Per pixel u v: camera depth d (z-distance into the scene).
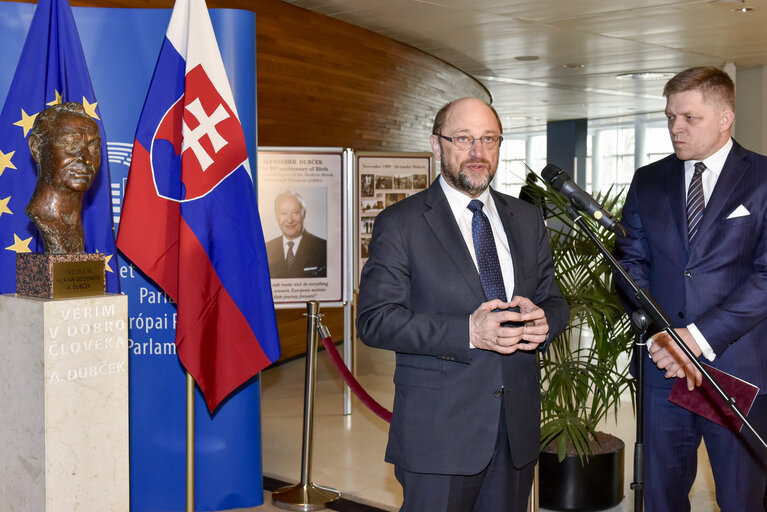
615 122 21.03
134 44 3.45
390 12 8.44
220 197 3.18
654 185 2.78
